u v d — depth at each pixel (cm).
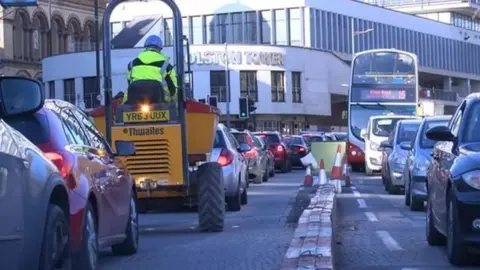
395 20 9000
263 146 3162
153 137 1368
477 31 10712
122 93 1485
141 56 1389
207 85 7025
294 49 7419
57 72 7100
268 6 7894
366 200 2097
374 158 3303
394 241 1295
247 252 1203
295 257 793
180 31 1380
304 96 7494
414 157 1798
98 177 950
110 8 1399
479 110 1119
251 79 7219
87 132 1038
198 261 1125
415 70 3903
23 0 2714
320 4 7962
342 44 8300
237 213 1847
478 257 1032
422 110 4038
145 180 1365
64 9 7756
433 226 1212
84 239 857
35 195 643
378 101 3878
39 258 650
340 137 4778
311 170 2497
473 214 955
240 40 8019
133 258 1168
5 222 584
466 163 982
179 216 1795
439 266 1039
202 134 1423
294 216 1616
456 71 9938
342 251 1185
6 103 718
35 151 684
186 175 1373
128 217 1141
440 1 10488
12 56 7225
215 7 8088
